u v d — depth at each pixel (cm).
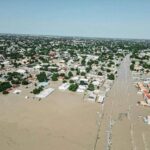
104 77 17488
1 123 8781
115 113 10500
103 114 10269
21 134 8038
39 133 8169
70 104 11219
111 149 7450
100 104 11538
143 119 9988
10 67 19738
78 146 7494
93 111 10538
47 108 10525
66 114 9975
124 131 8756
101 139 8038
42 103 11144
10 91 12788
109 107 11212
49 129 8500
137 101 12400
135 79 17612
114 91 14150
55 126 8769
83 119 9569
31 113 9862
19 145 7350
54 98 11994
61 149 7250
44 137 7919
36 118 9375
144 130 8938
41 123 8950
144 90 14075
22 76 16238
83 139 7950
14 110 10100
